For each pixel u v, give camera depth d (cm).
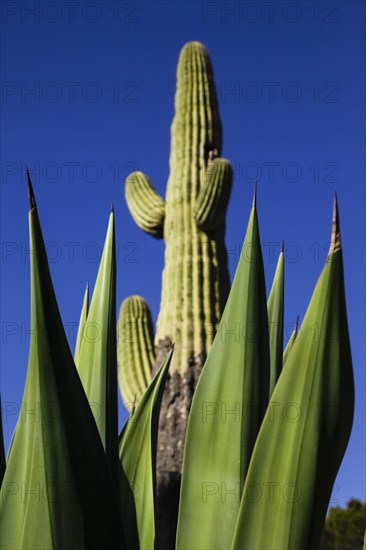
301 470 242
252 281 277
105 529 238
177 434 919
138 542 298
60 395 235
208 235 984
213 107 1054
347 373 245
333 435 243
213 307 958
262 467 245
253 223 279
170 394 930
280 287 343
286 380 246
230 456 267
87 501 237
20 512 237
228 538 262
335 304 243
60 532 235
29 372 238
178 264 973
